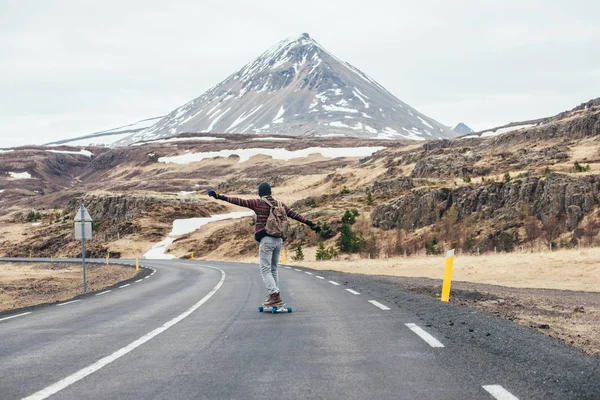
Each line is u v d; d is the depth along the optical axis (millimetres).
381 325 8695
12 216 162375
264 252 10859
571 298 13664
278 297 10891
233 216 118312
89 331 9227
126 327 9531
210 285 20500
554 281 19938
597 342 7559
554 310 11156
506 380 5027
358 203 93812
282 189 149500
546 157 98625
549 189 60750
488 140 128750
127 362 6367
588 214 56375
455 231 63344
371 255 61312
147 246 100812
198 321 9938
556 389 4656
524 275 22703
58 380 5523
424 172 110812
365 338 7547
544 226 57375
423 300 11969
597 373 5090
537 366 5527
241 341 7594
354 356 6348
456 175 102688
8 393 5027
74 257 101812
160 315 11234
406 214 73125
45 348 7594
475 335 7348
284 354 6586
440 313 9727
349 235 66250
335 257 61000
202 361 6289
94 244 106500
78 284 33219
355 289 15953
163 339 7996
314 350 6797
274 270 11211
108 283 31047
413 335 7656
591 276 20688
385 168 135250
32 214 152125
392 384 5008
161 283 23938
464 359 6004
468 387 4816
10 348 7707
